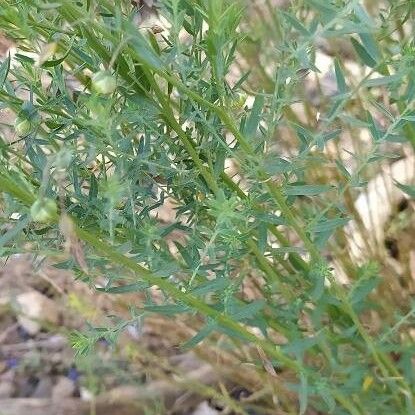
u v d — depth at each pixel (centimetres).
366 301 19
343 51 23
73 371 28
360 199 26
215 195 14
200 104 13
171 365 26
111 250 12
